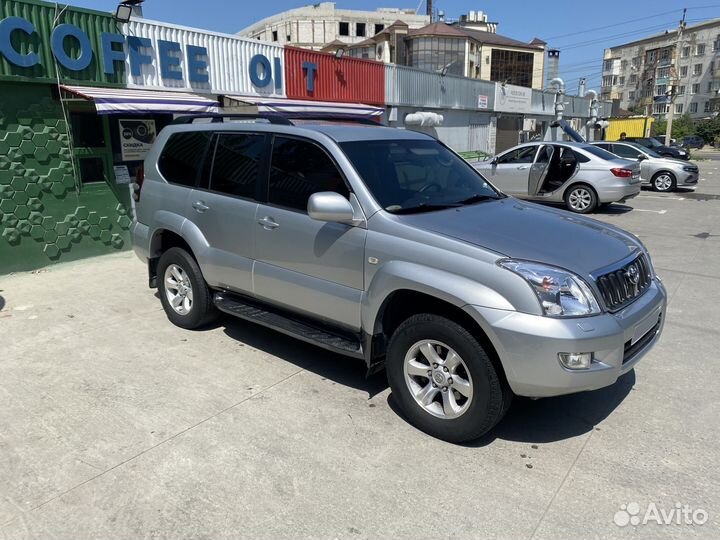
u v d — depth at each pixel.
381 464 3.15
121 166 8.34
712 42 93.88
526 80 69.31
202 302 4.97
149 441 3.35
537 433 3.48
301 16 80.75
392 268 3.39
